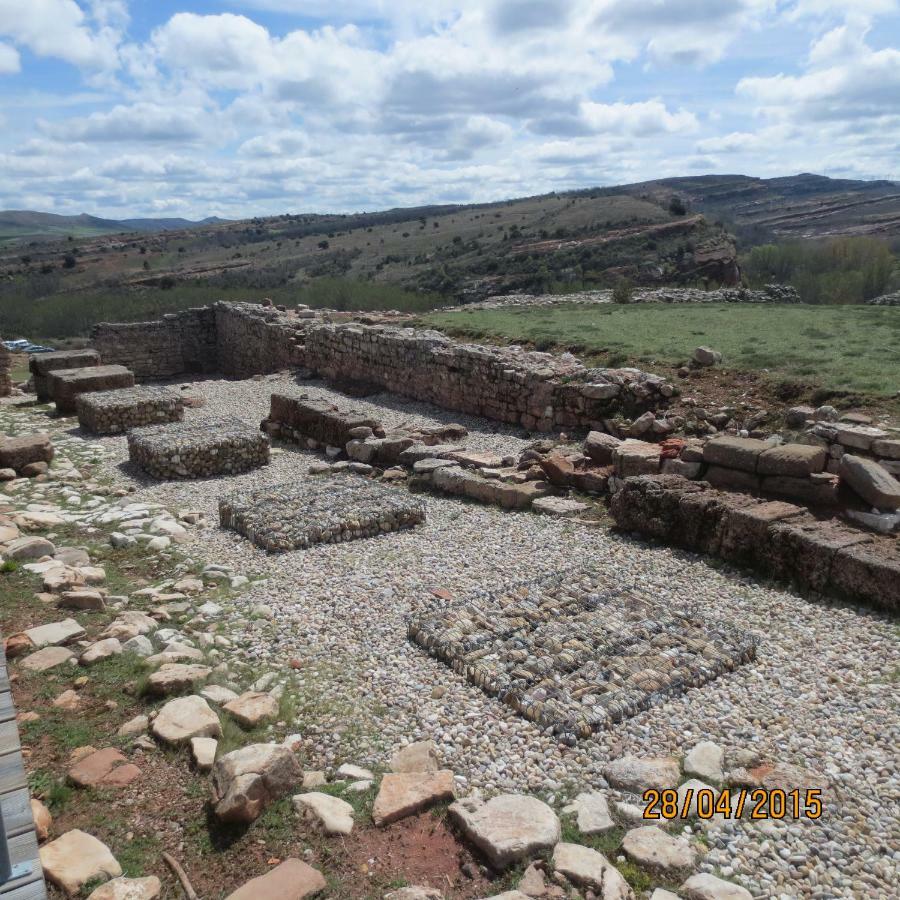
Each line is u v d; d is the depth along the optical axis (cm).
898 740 492
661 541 866
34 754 466
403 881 378
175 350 2759
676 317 2050
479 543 884
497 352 1603
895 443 901
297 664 602
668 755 481
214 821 412
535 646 598
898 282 3781
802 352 1434
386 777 448
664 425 1191
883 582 665
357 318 2608
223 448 1264
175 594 739
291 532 885
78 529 945
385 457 1266
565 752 484
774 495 871
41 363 1877
